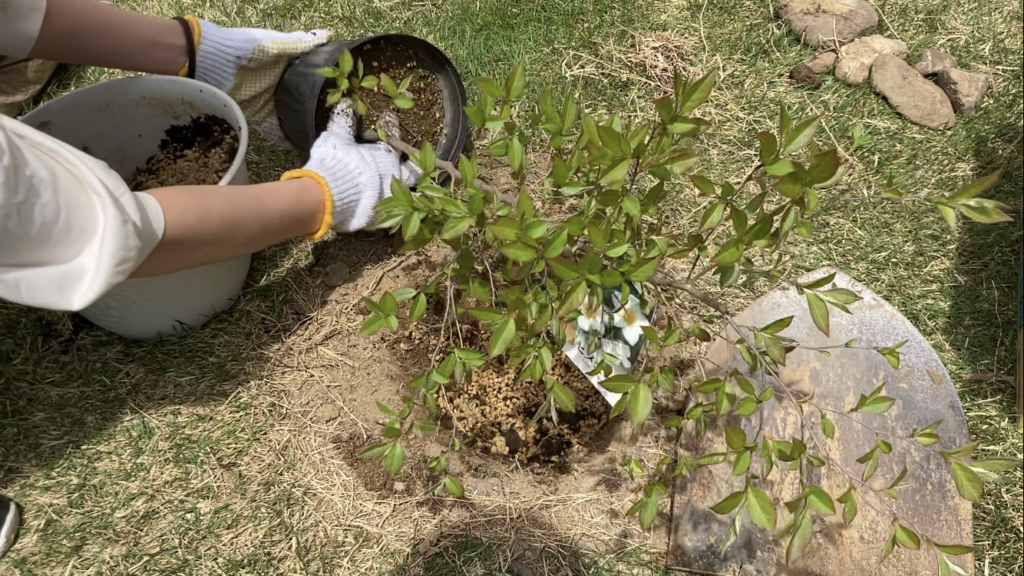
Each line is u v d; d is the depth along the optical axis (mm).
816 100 2117
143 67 1604
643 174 1979
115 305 1524
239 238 1349
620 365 1288
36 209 1005
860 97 2117
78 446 1650
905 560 1453
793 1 2217
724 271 1077
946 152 2025
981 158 2018
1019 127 2043
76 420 1671
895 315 1639
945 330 1843
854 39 2186
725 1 2252
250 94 1728
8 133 996
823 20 2176
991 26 2217
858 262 1905
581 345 1285
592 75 2137
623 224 1159
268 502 1629
